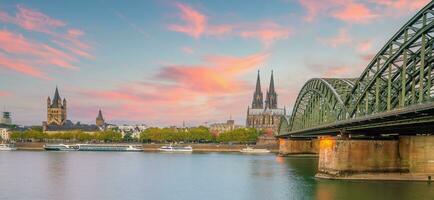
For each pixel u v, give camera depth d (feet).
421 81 172.04
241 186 253.44
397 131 263.70
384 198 198.80
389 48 206.59
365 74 243.19
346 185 240.73
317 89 361.51
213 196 220.43
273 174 318.45
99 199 213.46
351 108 267.18
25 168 364.58
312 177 289.12
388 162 264.72
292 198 207.10
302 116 482.28
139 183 271.28
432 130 242.58
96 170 352.49
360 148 264.72
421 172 262.06
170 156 574.56
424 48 173.37
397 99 233.96
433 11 167.32
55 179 288.10
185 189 244.83
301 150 603.67
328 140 277.64
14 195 223.51
